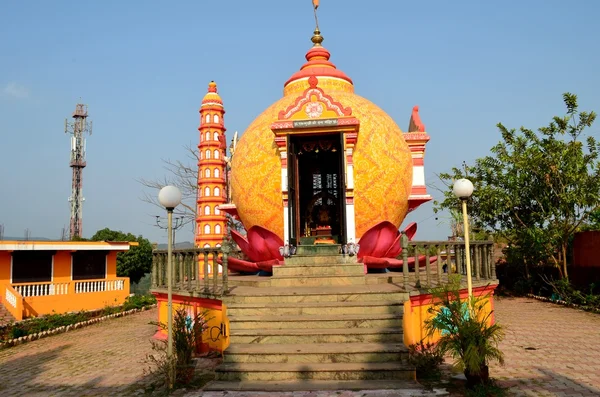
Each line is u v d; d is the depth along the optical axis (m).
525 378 7.43
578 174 16.91
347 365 7.24
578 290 16.62
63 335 15.27
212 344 9.44
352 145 11.63
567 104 17.72
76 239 36.66
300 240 12.45
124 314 20.03
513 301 18.62
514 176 18.77
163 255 11.91
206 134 21.20
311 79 11.79
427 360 7.40
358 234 12.12
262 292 9.15
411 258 11.97
